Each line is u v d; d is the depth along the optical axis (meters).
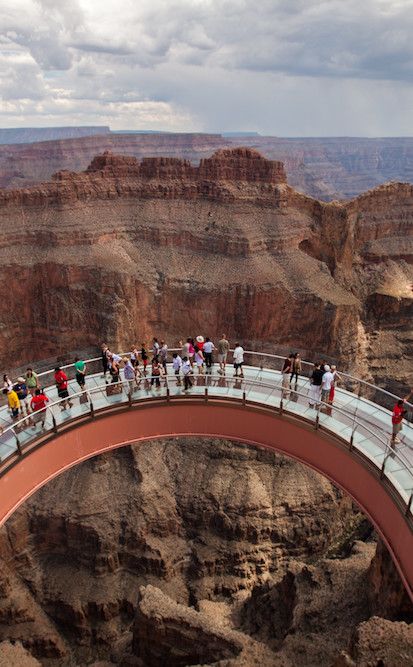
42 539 54.19
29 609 49.41
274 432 30.53
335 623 35.16
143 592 36.25
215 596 52.22
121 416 30.84
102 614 50.06
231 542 54.81
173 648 33.59
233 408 31.16
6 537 51.41
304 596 37.72
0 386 53.62
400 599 31.56
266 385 30.62
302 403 30.81
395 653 21.25
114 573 52.88
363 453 26.05
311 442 29.06
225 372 35.16
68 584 51.69
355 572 38.59
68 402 30.19
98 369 58.22
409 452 26.25
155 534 55.25
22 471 27.00
